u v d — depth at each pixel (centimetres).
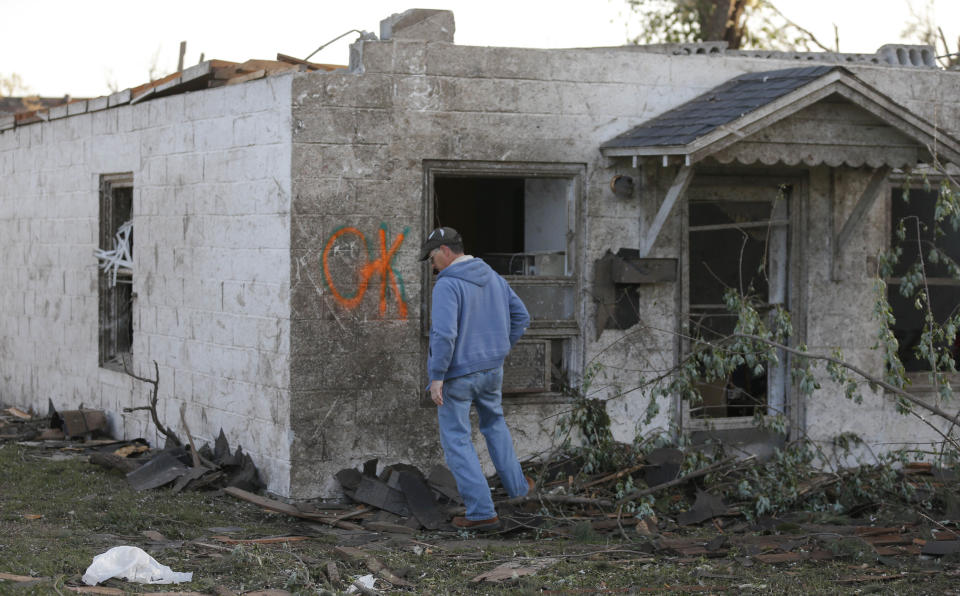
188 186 910
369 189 801
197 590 555
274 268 802
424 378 823
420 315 819
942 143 821
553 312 859
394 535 715
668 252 876
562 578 600
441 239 719
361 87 796
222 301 868
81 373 1122
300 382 791
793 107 784
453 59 818
